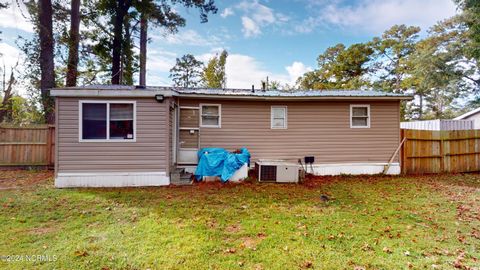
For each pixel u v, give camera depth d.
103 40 14.20
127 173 7.00
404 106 25.84
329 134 9.06
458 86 20.75
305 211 4.86
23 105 15.74
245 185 7.22
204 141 8.69
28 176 8.24
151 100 7.08
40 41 12.03
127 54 14.87
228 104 8.80
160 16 15.03
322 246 3.35
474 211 4.88
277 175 7.66
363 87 25.58
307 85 29.97
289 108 8.99
